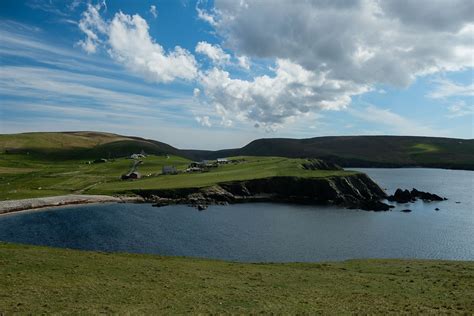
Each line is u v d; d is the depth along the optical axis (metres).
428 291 38.22
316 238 82.75
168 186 151.75
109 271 41.12
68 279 37.09
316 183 151.50
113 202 134.38
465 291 37.69
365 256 69.25
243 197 148.50
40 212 113.94
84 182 175.12
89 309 29.53
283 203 138.50
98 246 74.50
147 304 31.59
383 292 37.88
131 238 81.56
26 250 48.03
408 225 98.44
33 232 87.25
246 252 70.62
